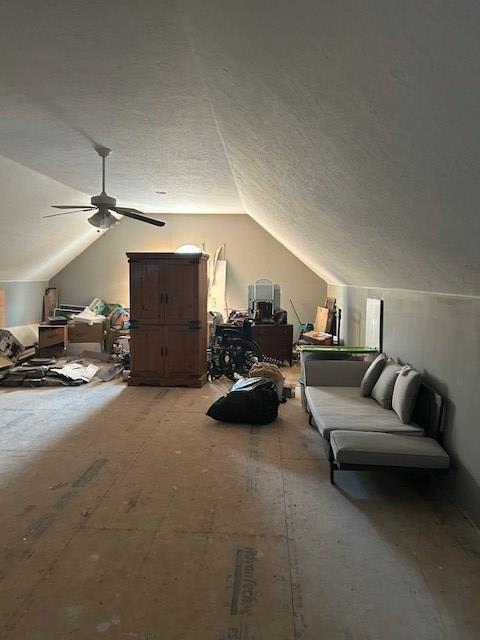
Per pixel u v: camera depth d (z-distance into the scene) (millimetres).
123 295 8430
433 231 2121
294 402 5000
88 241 8148
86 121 3398
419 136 1471
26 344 7406
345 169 2213
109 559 2186
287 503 2752
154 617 1817
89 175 5141
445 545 2322
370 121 1614
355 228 3100
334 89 1591
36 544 2303
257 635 1731
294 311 8320
